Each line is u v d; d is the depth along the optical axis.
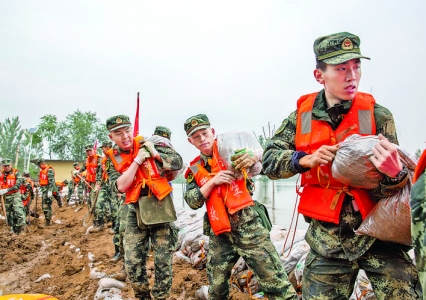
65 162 33.00
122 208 4.76
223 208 2.68
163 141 3.61
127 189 3.41
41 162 11.30
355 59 1.85
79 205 15.41
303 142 2.04
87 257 5.96
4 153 46.19
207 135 2.90
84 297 4.25
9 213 9.69
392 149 1.58
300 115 2.10
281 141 2.18
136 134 3.52
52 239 8.27
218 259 2.80
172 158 3.48
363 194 1.82
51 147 52.59
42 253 7.01
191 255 5.08
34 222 11.55
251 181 2.89
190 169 2.97
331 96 1.97
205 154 2.95
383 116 1.92
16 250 7.05
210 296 2.84
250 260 2.68
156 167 3.41
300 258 3.65
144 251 3.50
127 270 3.38
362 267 1.88
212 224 2.71
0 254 6.70
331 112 1.96
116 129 3.46
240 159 2.60
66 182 22.06
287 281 2.67
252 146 2.81
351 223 1.86
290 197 11.52
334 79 1.87
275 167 2.07
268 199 10.97
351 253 1.82
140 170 3.38
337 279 1.91
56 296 4.55
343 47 1.84
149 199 3.38
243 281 3.85
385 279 1.77
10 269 6.07
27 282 5.42
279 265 2.66
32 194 11.48
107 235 7.88
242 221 2.70
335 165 1.75
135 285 3.39
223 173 2.68
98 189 8.60
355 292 2.95
